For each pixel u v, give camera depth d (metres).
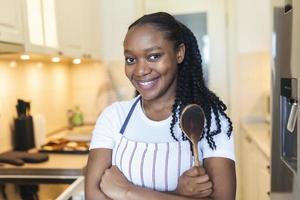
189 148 0.95
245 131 2.75
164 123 0.98
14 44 1.53
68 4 2.23
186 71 1.00
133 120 1.03
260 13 2.95
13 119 2.13
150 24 0.93
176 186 0.94
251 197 2.47
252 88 3.01
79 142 2.32
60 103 2.92
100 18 3.04
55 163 1.79
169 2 3.18
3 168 1.70
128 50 0.94
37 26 1.81
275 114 1.53
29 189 1.50
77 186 1.56
